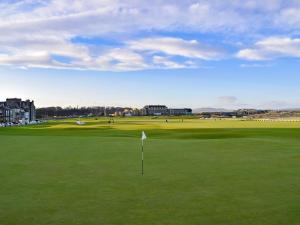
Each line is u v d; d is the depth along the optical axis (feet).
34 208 46.65
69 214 44.09
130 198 51.16
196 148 113.39
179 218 42.27
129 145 124.77
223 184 59.67
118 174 69.10
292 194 52.75
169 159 88.94
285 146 117.91
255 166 77.30
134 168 75.87
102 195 52.95
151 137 172.45
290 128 264.93
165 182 61.57
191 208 46.14
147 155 96.84
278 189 55.88
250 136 171.94
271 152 102.01
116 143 132.77
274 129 246.88
